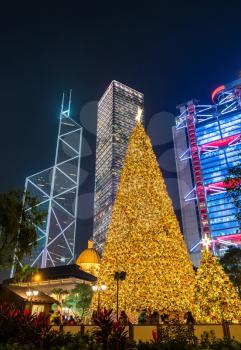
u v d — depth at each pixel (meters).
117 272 22.47
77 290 57.16
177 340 8.23
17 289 34.00
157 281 23.77
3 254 22.81
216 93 197.75
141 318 19.58
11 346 7.15
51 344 7.61
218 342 7.96
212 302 20.08
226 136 177.38
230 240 154.88
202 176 177.25
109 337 7.77
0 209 23.31
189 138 192.38
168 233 26.05
